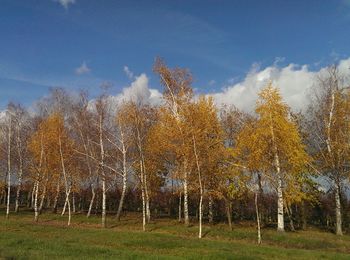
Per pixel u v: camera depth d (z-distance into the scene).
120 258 22.23
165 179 53.19
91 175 56.88
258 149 39.66
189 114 41.19
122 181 53.59
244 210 64.25
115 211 70.56
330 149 43.41
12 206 75.31
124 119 48.09
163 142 43.94
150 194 52.00
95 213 63.31
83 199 73.81
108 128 50.47
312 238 38.72
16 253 22.27
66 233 34.78
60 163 50.69
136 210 75.31
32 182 62.34
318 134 45.31
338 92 44.06
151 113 48.69
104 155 50.38
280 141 41.12
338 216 43.56
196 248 28.75
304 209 50.00
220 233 40.50
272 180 41.44
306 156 41.66
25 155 62.59
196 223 49.62
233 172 41.94
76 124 53.97
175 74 44.56
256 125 42.97
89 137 52.78
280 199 41.91
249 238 38.09
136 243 30.12
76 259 21.11
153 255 23.78
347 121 43.16
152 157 49.78
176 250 27.73
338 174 43.16
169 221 51.62
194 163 41.38
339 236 41.31
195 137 40.62
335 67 45.06
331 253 29.66
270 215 64.44
